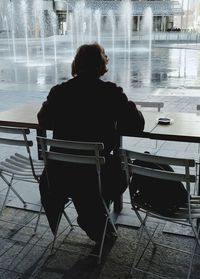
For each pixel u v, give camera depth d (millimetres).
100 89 2867
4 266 3041
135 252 3211
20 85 13203
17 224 3715
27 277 2904
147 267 3010
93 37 46281
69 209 4023
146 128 3303
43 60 23297
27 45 37938
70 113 2916
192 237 3426
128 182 2836
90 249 3275
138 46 37250
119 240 3396
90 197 3037
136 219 3738
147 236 3453
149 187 2828
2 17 47438
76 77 2916
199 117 3799
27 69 18609
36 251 3250
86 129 2916
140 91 11695
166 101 9805
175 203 2756
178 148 5930
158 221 3713
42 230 3600
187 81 14281
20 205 4090
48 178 3096
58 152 3094
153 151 5715
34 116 3816
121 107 2871
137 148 5973
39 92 11492
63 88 2934
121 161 3119
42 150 2984
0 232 3562
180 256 3154
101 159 2791
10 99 10219
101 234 3168
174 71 17625
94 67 2877
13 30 47625
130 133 3039
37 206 4074
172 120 3658
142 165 2877
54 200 3162
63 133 2998
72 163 2977
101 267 3020
